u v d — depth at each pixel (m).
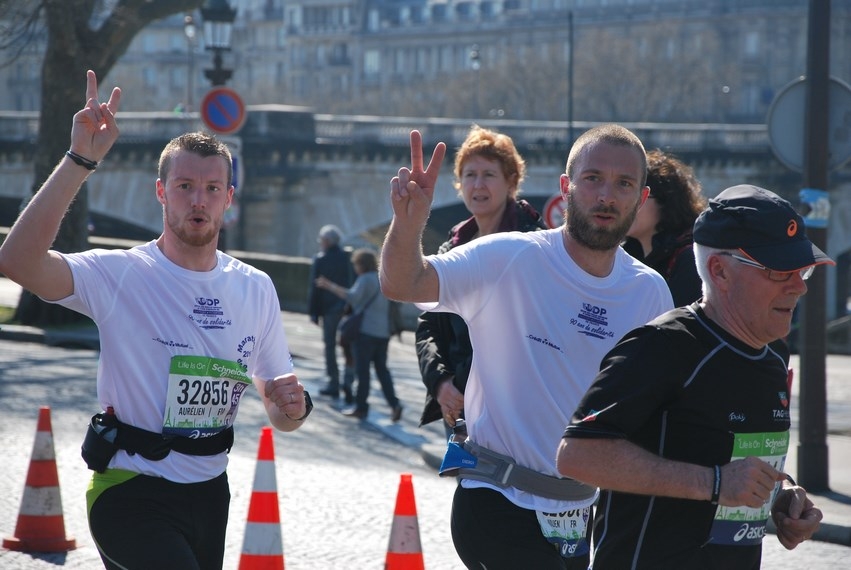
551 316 5.23
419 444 15.78
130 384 5.37
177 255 5.49
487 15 187.38
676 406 4.20
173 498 5.34
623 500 4.36
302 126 69.19
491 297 5.21
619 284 5.33
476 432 5.39
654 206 7.50
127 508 5.28
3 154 63.78
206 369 5.45
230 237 68.56
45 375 19.75
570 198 5.23
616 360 4.20
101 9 30.08
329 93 182.25
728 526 4.27
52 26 27.77
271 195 68.81
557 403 5.25
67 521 10.30
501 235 5.30
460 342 7.28
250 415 17.28
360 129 70.12
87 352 23.84
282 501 11.65
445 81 162.62
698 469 4.06
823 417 12.65
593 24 176.25
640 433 4.25
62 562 8.84
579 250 5.27
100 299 5.32
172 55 189.12
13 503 10.73
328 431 16.44
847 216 76.81
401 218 4.81
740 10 164.25
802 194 12.88
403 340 33.56
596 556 4.43
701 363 4.19
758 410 4.24
